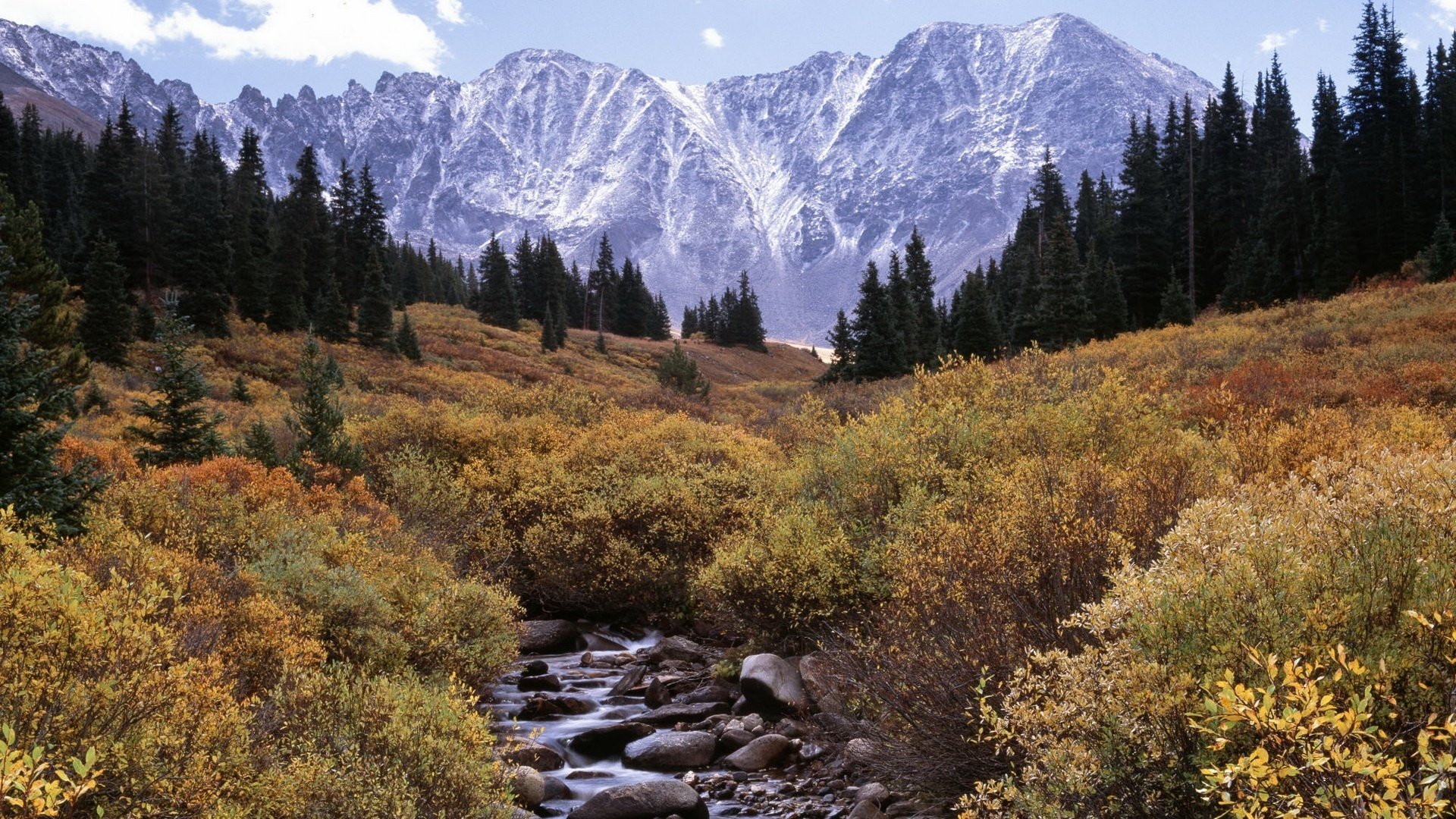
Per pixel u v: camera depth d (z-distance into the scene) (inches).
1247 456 389.7
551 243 4456.2
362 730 226.4
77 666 168.4
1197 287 2640.3
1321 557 184.5
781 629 415.8
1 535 187.8
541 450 794.2
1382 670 134.3
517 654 431.8
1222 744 120.7
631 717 391.2
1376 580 170.9
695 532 556.7
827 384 2233.0
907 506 392.8
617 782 323.3
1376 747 132.7
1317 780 111.3
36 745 137.6
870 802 273.9
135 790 158.9
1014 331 2295.8
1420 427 429.1
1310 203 2322.8
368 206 3383.4
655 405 1525.6
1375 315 1213.1
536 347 3174.2
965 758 247.6
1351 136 2442.2
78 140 4052.7
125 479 500.7
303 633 315.9
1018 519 288.8
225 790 175.6
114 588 199.2
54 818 116.0
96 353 1672.0
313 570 353.4
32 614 168.9
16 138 2903.5
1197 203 2743.6
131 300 2015.3
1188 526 202.2
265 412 1217.4
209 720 178.4
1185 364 1008.9
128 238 2492.6
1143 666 166.4
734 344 4835.1
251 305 2342.5
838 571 382.9
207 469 514.0
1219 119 2780.5
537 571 591.5
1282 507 234.7
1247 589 170.6
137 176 2551.7
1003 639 246.5
